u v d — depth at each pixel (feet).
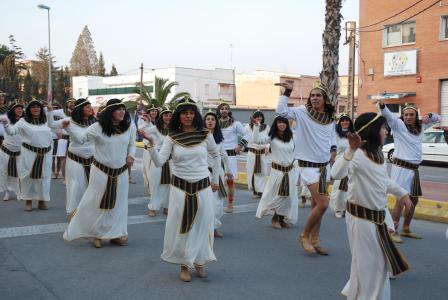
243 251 22.40
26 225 26.32
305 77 159.43
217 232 24.98
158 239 24.00
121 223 22.59
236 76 181.47
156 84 133.08
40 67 258.57
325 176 21.75
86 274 18.66
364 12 90.12
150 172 29.43
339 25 43.60
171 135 17.98
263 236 25.34
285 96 21.70
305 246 21.83
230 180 31.04
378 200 14.16
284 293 17.12
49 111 25.85
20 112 33.40
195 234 17.83
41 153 29.71
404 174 24.39
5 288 17.08
